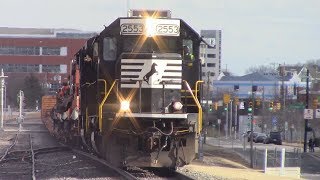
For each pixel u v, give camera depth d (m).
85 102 78.88
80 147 102.81
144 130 62.56
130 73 63.50
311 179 116.94
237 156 160.50
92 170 70.94
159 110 62.84
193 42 67.69
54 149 112.38
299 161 148.75
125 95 63.44
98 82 65.88
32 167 75.88
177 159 63.00
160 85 63.16
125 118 63.00
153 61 63.22
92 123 71.50
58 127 148.62
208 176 74.69
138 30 66.06
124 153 63.06
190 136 63.72
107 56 66.19
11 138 169.00
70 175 66.62
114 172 66.12
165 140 62.12
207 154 151.88
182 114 62.78
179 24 66.88
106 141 64.44
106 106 64.19
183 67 66.50
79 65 91.38
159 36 66.38
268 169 114.88
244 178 83.19
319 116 197.00
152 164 62.56
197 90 67.12
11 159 91.19
